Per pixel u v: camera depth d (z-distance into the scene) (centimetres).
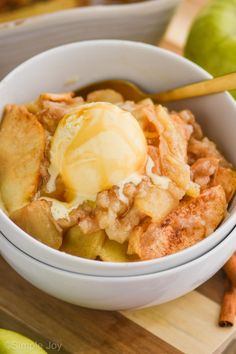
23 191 44
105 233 44
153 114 46
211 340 45
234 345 48
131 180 44
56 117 46
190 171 46
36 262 42
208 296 48
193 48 58
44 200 44
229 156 49
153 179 44
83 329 46
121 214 44
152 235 43
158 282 42
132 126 44
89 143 43
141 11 57
